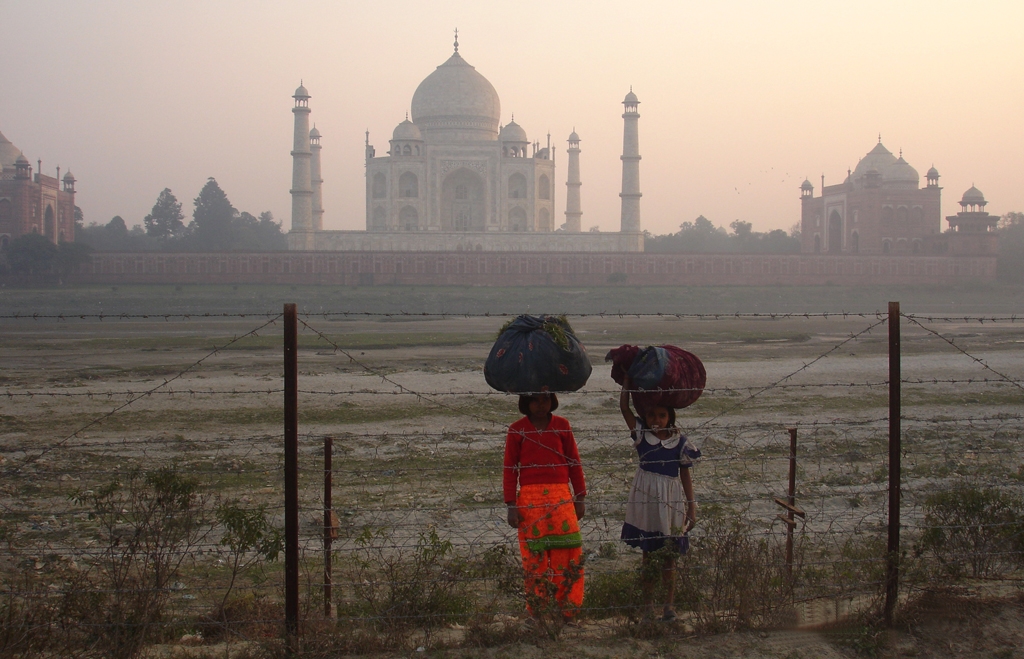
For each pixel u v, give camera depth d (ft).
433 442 34.60
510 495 14.71
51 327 110.01
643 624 14.15
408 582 15.26
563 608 14.03
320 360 69.77
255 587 17.28
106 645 13.57
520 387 14.08
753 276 211.61
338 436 35.73
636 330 102.58
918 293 199.82
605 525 20.53
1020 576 16.76
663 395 14.89
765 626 14.26
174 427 39.29
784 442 34.04
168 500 15.99
